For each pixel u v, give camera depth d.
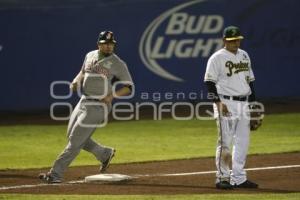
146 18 69.44
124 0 69.38
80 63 69.00
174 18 69.56
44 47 68.88
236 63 33.44
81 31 69.12
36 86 68.75
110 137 55.12
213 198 30.39
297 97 70.31
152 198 30.42
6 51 68.62
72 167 41.72
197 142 52.22
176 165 42.22
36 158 46.31
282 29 70.31
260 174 38.41
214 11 69.50
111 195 31.53
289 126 59.09
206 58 69.38
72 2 69.06
